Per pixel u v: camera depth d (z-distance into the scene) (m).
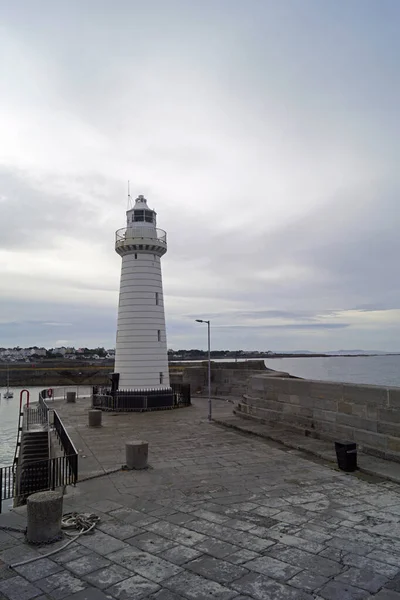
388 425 12.52
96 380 90.56
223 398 30.36
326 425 15.06
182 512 8.61
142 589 5.86
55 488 10.50
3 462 27.28
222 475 11.16
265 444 14.88
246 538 7.37
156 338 26.22
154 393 25.14
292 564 6.45
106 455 13.54
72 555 6.87
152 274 26.52
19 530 7.86
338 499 9.28
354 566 6.36
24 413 28.17
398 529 7.68
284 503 9.05
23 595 5.75
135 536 7.53
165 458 12.98
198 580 6.05
